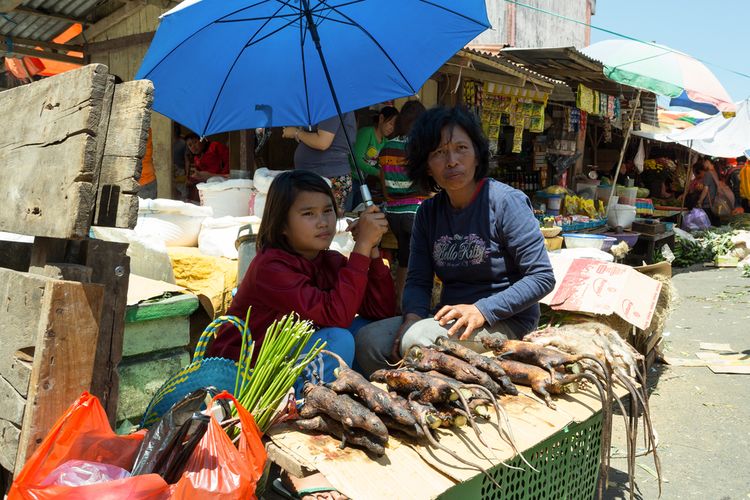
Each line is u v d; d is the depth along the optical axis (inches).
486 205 119.7
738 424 169.2
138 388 115.7
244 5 125.4
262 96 138.0
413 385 83.0
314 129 180.4
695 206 595.8
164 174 289.0
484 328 113.3
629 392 99.4
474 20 137.3
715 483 137.1
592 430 107.8
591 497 111.3
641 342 198.1
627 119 457.4
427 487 71.3
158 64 127.0
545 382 94.5
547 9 770.8
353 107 138.9
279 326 83.4
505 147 442.0
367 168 213.9
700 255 479.8
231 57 133.2
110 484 61.2
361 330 121.3
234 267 156.0
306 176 107.2
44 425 73.9
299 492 85.7
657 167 601.0
